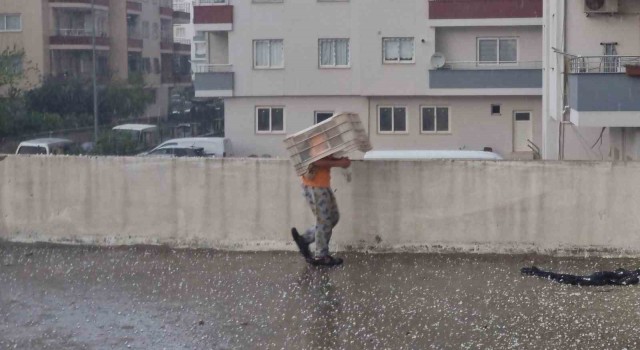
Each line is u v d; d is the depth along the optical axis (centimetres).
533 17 3781
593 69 2139
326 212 1084
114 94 5588
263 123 4131
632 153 2080
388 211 1159
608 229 1138
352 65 4003
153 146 4662
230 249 1180
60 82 5425
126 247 1197
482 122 3959
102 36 5919
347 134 1056
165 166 1198
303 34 4028
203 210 1189
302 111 4088
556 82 2445
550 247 1145
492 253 1148
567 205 1141
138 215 1205
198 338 850
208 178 1188
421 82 3931
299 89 4059
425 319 896
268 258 1136
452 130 3988
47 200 1226
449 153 1819
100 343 839
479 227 1152
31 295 989
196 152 3759
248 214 1180
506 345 826
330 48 4022
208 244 1188
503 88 3853
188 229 1194
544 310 922
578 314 909
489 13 3812
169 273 1071
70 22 5794
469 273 1062
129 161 1206
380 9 3934
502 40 3891
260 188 1176
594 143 2389
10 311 933
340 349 818
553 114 2580
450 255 1145
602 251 1138
